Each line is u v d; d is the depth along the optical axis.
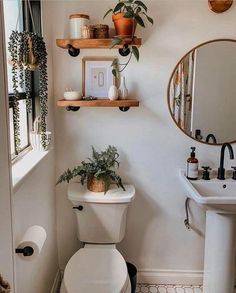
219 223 1.78
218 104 1.96
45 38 1.77
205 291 1.94
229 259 1.82
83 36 1.78
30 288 1.44
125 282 1.55
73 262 1.69
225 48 1.90
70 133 2.02
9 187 0.99
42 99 1.60
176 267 2.19
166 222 2.13
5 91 0.96
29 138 1.72
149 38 1.90
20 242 1.21
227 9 1.85
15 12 1.56
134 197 1.97
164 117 1.99
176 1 1.86
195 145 2.02
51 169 1.94
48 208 1.86
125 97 1.89
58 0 1.88
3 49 0.94
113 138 2.03
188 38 1.90
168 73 1.94
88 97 1.91
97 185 1.90
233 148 2.01
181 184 2.05
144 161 2.05
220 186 1.93
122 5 1.72
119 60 1.93
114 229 1.93
